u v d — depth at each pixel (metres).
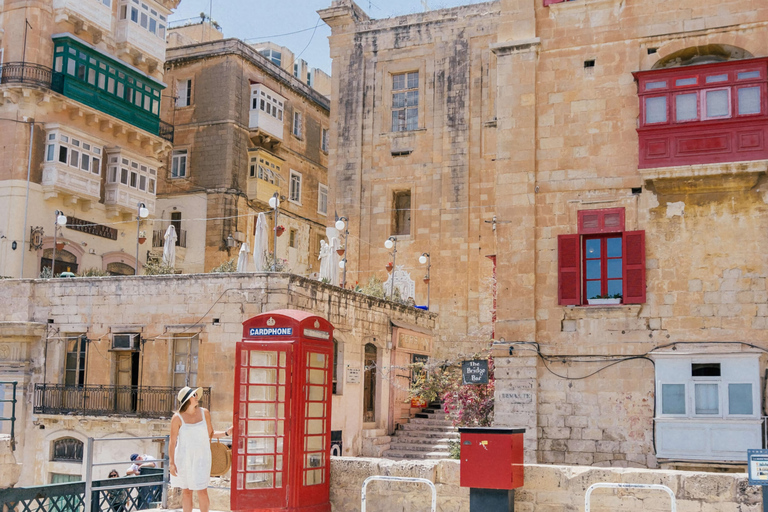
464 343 34.91
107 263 36.78
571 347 19.48
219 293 24.55
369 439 28.17
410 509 12.86
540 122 20.45
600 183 19.77
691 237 18.97
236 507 12.66
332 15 38.81
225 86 42.91
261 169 43.75
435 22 37.41
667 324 18.86
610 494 11.99
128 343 25.44
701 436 17.98
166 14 41.31
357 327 28.14
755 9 19.14
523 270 20.00
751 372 17.86
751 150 18.38
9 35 34.28
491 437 12.00
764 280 18.36
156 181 41.56
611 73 20.05
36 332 26.64
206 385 24.22
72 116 35.22
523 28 20.83
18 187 32.97
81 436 25.66
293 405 12.77
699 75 18.95
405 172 37.06
